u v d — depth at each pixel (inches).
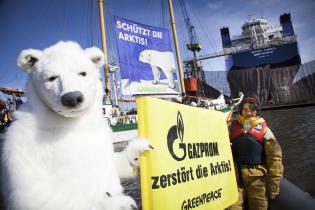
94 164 89.4
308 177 387.5
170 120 117.2
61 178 83.8
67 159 85.4
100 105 102.9
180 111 124.4
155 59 949.2
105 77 973.2
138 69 900.0
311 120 1038.4
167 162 111.8
